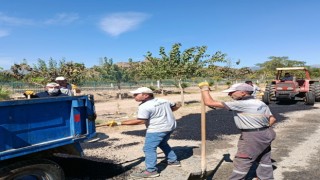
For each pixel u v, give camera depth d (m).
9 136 3.72
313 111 13.53
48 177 4.16
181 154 6.82
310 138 8.32
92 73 33.66
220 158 6.54
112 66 34.97
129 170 5.75
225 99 20.72
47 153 4.51
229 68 43.16
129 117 13.09
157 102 5.40
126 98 25.28
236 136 8.66
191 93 31.31
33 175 4.03
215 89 35.66
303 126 10.08
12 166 3.79
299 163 6.17
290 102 17.48
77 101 4.53
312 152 6.94
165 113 5.41
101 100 23.20
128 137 8.77
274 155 6.73
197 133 9.01
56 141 4.24
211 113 13.12
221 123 10.55
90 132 4.80
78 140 4.57
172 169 5.71
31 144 3.96
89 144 7.91
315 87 16.14
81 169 5.77
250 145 4.32
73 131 4.50
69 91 7.62
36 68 18.83
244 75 44.47
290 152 6.95
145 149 5.36
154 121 5.33
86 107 4.73
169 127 5.41
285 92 15.82
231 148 7.37
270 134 4.35
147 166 5.31
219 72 41.72
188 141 8.12
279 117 11.88
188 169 5.73
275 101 17.94
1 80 22.88
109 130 9.84
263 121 4.31
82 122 4.71
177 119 11.80
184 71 16.31
